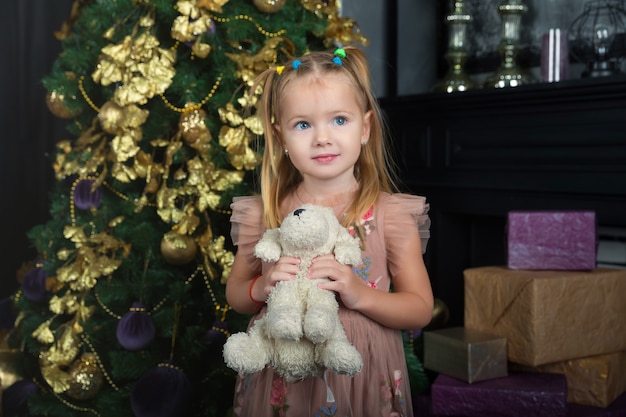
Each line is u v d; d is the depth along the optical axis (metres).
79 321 2.12
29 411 2.21
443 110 2.71
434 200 2.87
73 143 2.52
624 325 2.13
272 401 1.34
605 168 2.17
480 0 3.07
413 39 3.30
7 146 3.18
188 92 1.99
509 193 2.53
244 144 1.98
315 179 1.38
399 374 1.37
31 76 3.20
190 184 2.00
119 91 1.93
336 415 1.30
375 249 1.36
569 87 2.19
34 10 3.18
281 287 1.22
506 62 2.71
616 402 2.09
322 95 1.27
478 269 2.21
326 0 2.34
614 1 2.57
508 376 2.08
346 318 1.31
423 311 1.36
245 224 1.47
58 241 2.24
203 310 2.15
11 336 2.40
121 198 2.14
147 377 1.97
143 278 2.05
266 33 2.08
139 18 2.05
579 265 2.13
